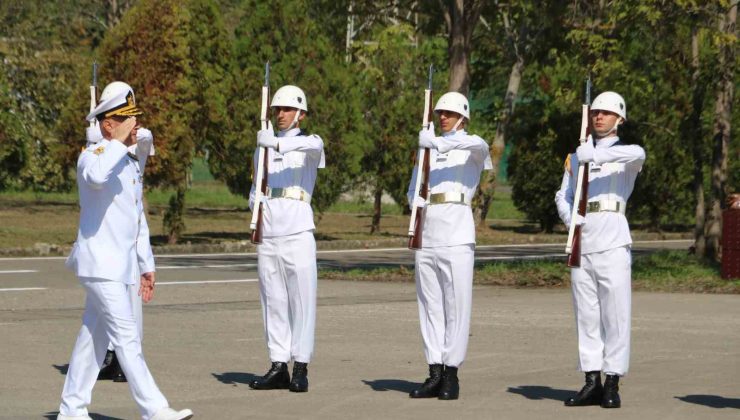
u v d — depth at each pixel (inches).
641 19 964.6
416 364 533.3
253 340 607.5
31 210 1861.5
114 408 428.8
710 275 949.2
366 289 896.9
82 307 753.0
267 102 473.7
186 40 1272.1
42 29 2032.5
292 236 470.0
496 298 829.2
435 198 459.5
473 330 652.1
